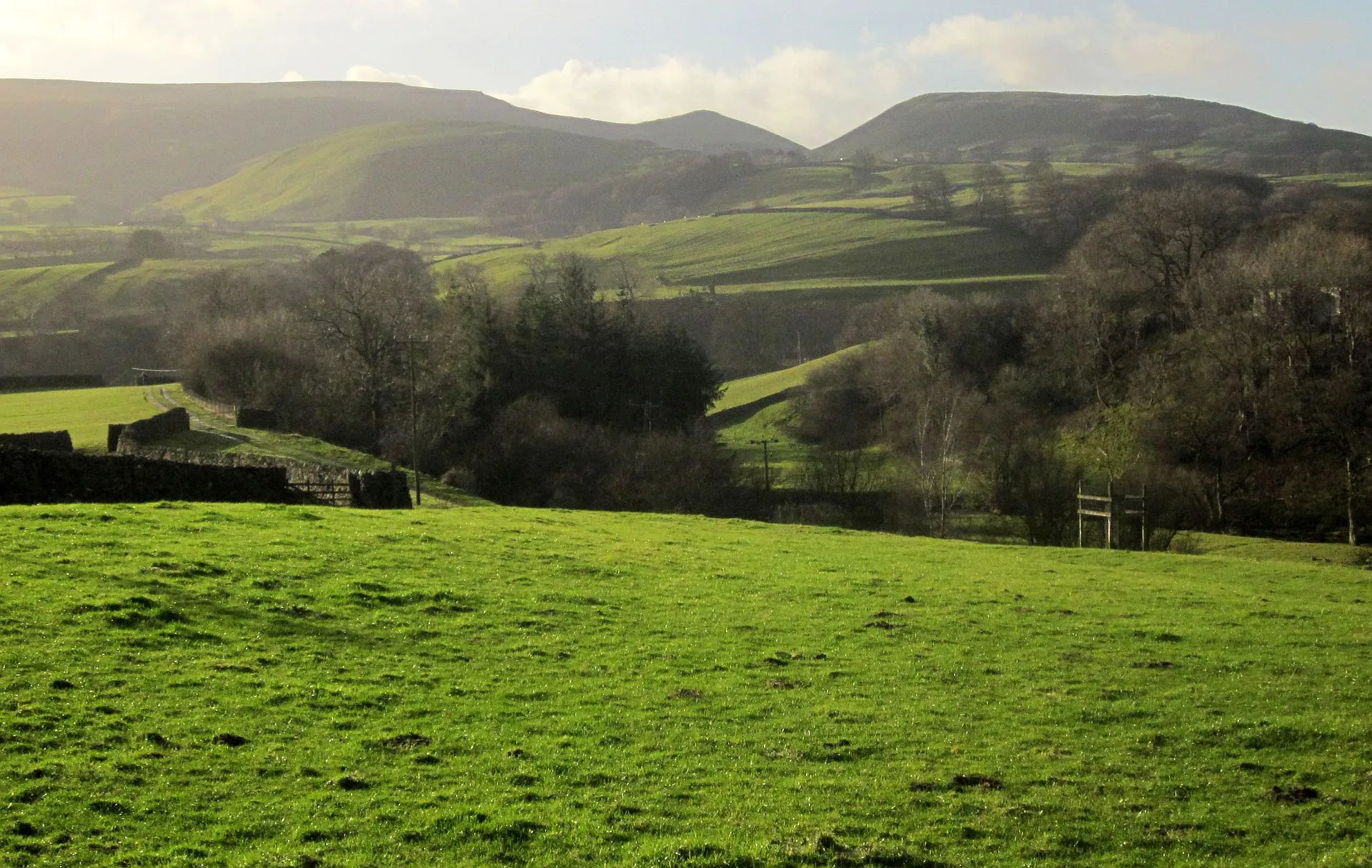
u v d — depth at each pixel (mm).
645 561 31375
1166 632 25250
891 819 14773
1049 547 43656
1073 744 17734
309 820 13586
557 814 14219
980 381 107750
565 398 96875
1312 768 17031
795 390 125000
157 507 30203
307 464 46781
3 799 13219
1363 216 113438
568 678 19781
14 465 32469
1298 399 73688
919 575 32156
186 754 15016
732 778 15797
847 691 20000
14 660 17266
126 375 148000
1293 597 32250
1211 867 13922
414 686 18656
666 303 168125
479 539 31609
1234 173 189000
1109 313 98500
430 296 135375
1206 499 72438
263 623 20859
